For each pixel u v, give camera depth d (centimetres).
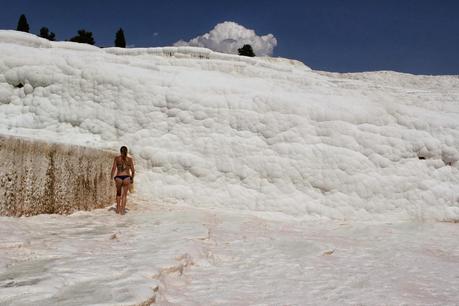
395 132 1277
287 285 515
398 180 1231
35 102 1325
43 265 476
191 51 2009
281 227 1017
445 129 1301
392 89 2302
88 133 1281
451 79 3462
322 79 2288
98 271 459
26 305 351
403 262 695
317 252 708
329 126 1259
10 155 720
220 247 706
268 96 1299
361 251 770
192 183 1214
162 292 436
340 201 1204
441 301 484
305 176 1219
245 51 5616
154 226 832
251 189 1212
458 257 788
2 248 533
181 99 1289
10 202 728
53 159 846
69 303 359
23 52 1382
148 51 2000
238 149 1238
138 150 1245
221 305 428
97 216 926
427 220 1206
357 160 1233
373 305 449
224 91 1328
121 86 1313
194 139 1255
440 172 1263
